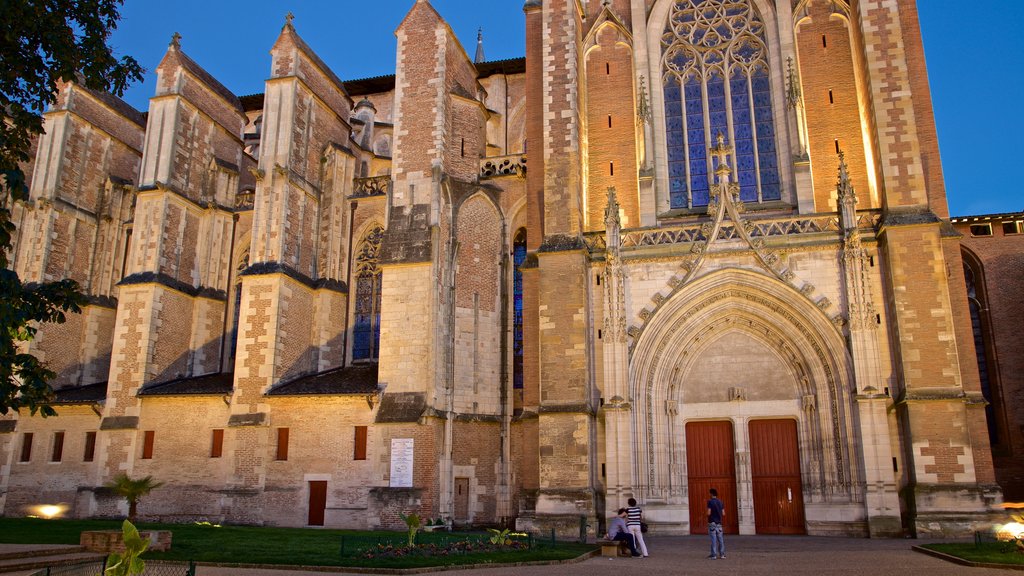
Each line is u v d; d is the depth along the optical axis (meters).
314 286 38.12
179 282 39.56
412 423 31.50
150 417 35.97
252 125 53.78
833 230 29.72
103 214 43.66
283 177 37.28
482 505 33.00
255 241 36.81
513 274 36.56
